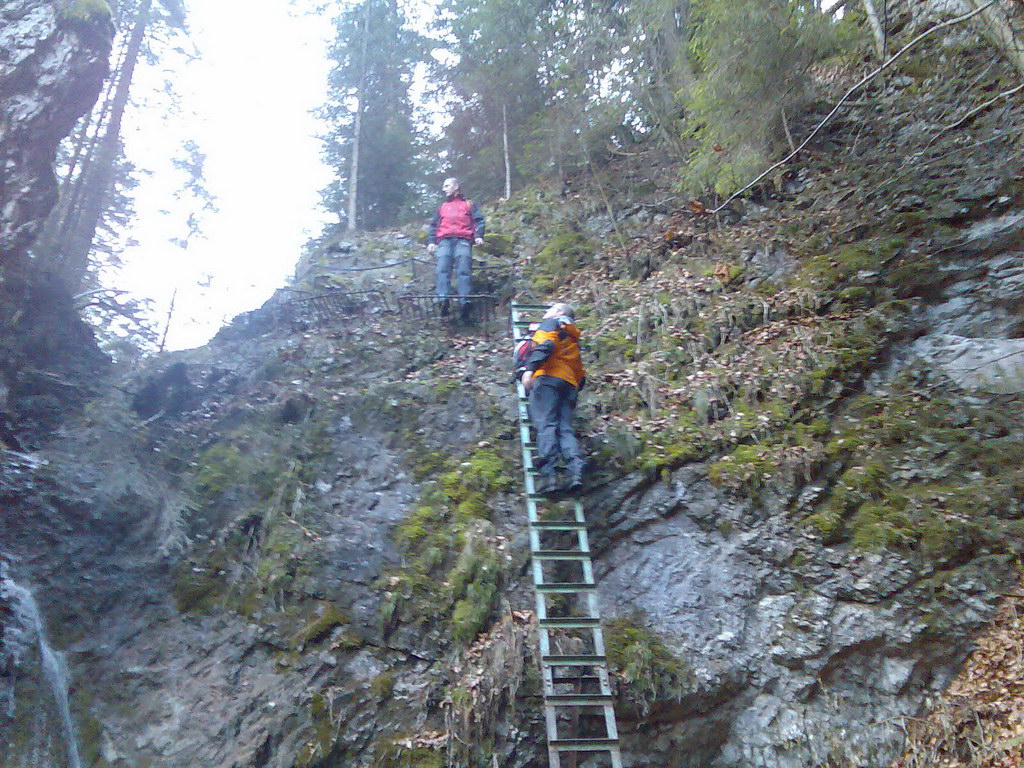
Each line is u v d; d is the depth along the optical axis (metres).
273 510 5.93
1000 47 6.92
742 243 8.50
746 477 5.81
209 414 7.02
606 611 5.38
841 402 6.38
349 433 6.73
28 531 5.46
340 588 5.43
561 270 9.41
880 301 7.07
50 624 5.03
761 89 8.99
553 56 12.80
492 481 6.15
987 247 7.01
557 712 4.76
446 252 8.70
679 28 10.98
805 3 9.11
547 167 12.11
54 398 6.96
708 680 5.01
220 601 5.32
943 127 8.68
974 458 5.62
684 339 7.41
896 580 5.12
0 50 7.37
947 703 4.70
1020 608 4.83
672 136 10.88
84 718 4.66
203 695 4.82
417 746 4.62
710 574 5.48
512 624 5.14
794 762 4.78
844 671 4.98
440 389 7.11
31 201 7.28
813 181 9.12
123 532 5.75
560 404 5.88
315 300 8.93
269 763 4.51
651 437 6.30
